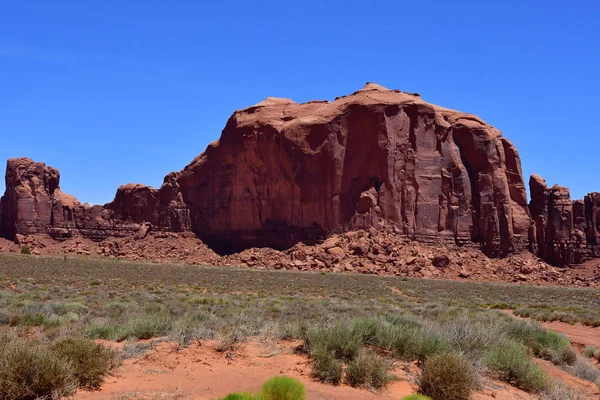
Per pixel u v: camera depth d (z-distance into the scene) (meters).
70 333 12.52
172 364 9.68
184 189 97.62
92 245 99.69
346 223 76.06
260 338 11.96
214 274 58.66
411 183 77.44
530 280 69.69
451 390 8.68
